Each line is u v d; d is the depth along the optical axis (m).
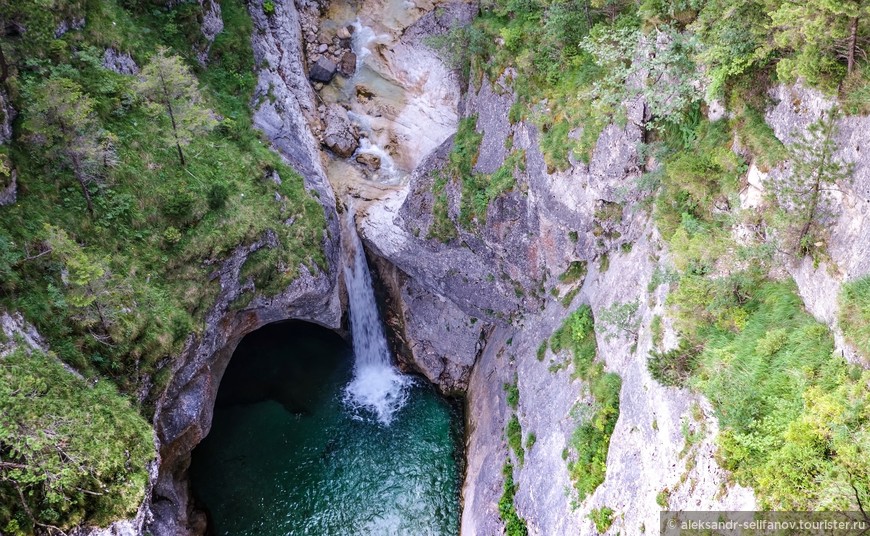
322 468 34.25
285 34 39.56
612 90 24.17
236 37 36.25
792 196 17.94
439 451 35.38
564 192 28.59
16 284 22.62
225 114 34.00
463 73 36.44
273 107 36.69
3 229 23.03
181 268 28.50
